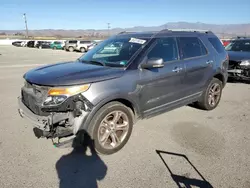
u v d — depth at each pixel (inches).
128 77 127.5
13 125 161.6
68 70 126.6
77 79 111.7
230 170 111.7
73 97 109.0
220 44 204.7
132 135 149.4
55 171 110.7
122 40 157.0
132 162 119.0
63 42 1508.4
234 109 203.8
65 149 130.0
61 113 109.9
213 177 106.5
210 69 185.5
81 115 112.1
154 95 144.3
